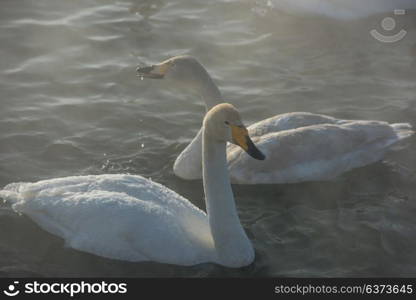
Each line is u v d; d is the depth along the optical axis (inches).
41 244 425.7
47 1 742.5
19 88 604.7
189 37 691.4
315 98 604.7
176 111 584.4
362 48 685.3
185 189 492.1
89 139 542.0
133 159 521.3
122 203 414.9
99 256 416.2
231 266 410.0
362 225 451.2
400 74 642.2
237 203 478.9
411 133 525.0
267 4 760.3
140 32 694.5
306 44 691.4
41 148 528.1
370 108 589.9
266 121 519.5
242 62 656.4
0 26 691.4
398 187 493.7
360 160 513.7
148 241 407.5
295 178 499.8
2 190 451.2
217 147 400.5
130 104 590.6
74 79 621.3
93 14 723.4
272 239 439.2
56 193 429.4
